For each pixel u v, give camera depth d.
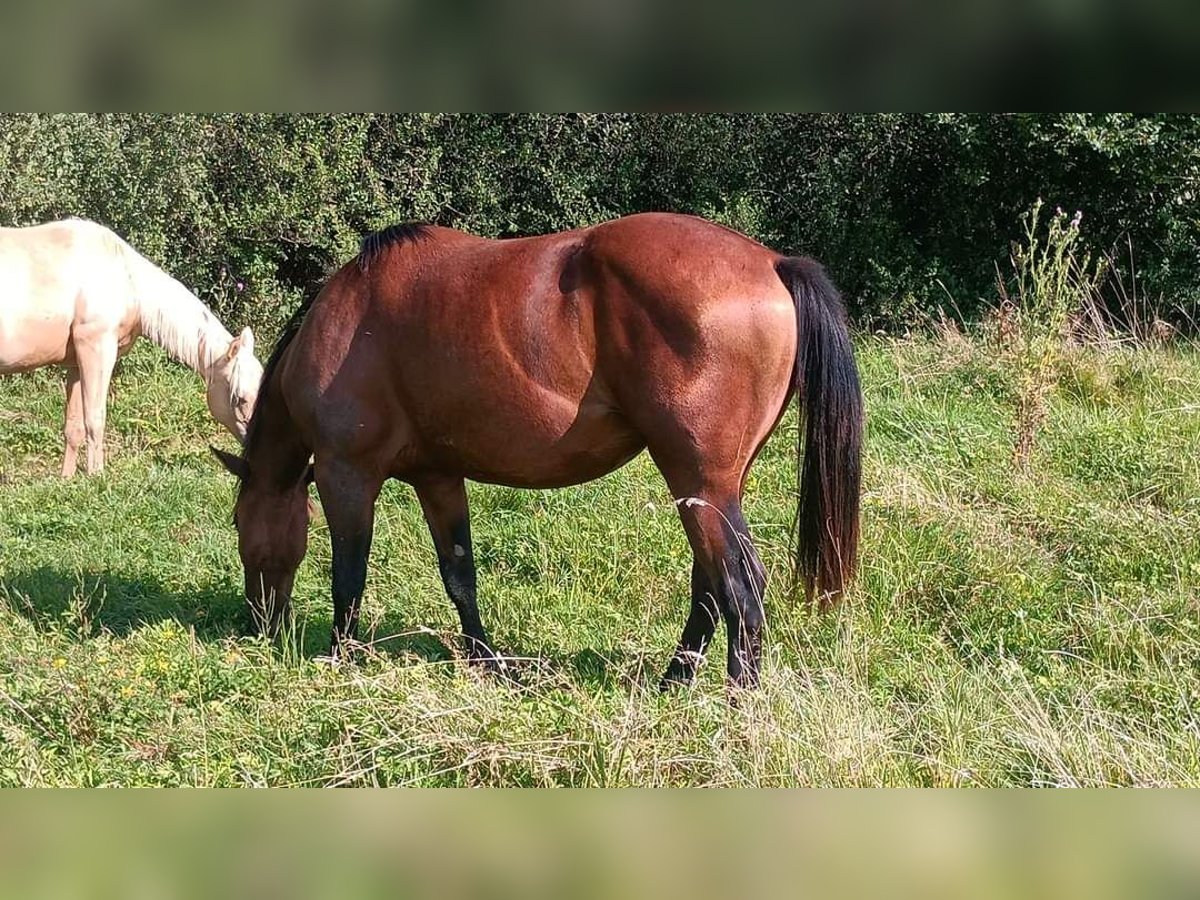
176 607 6.05
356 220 12.53
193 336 9.16
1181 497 7.10
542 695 4.70
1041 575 6.12
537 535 6.87
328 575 6.69
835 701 4.32
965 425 8.42
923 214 13.96
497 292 4.80
